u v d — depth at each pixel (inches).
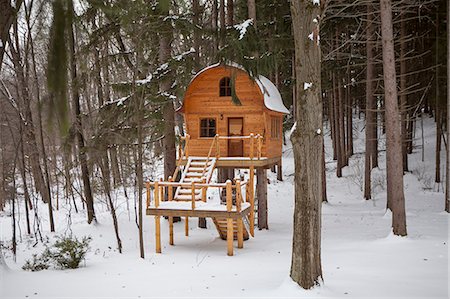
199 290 324.2
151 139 710.5
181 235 644.1
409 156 1143.0
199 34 589.3
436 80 890.1
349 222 687.7
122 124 606.2
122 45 666.2
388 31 532.1
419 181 965.2
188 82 643.5
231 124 629.3
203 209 502.6
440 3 863.7
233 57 543.8
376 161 1109.7
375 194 952.3
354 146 1370.6
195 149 630.5
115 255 505.7
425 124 1352.1
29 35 628.1
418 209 753.0
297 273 300.0
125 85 598.9
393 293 296.5
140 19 508.4
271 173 1191.6
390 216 700.7
